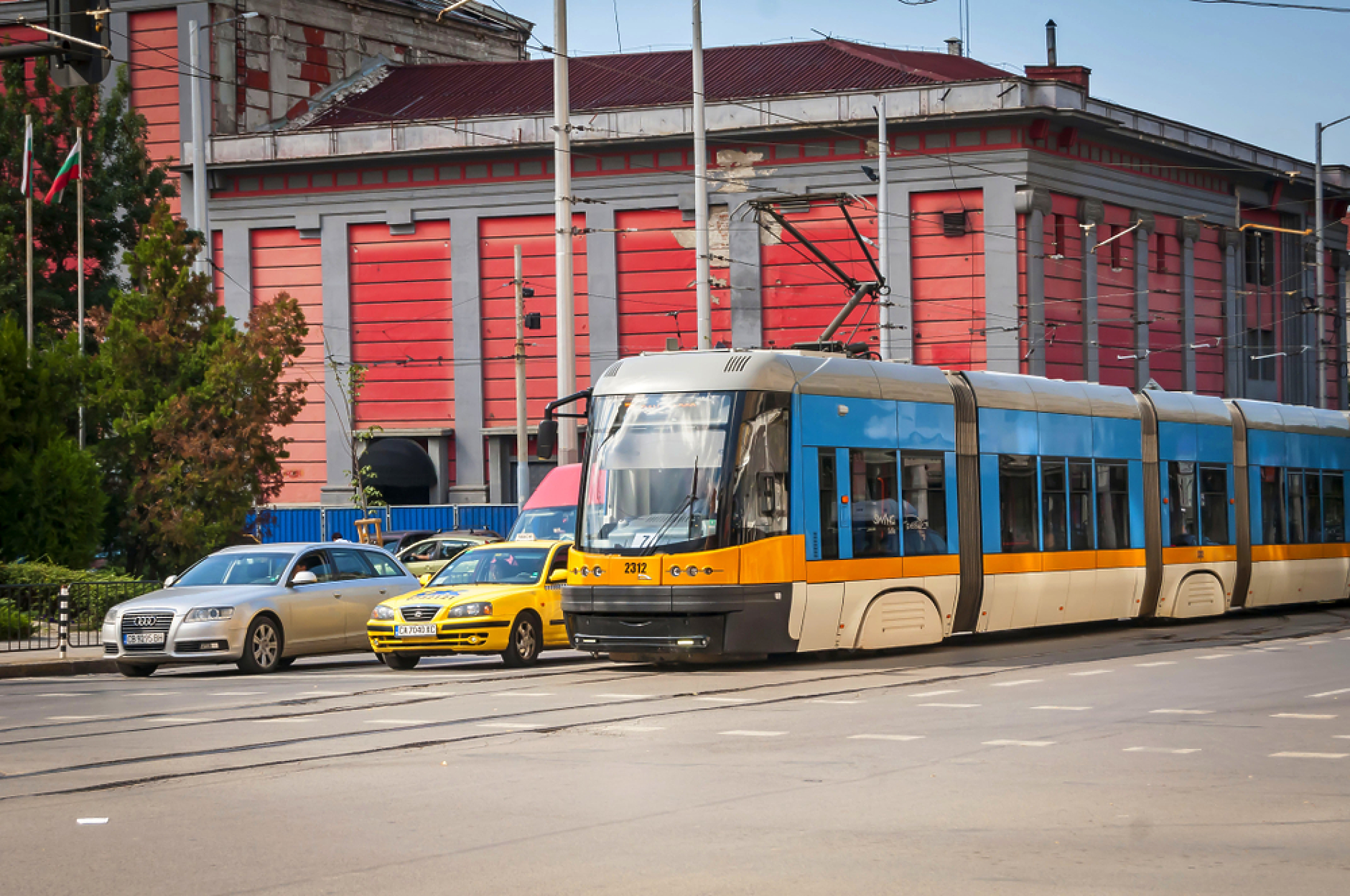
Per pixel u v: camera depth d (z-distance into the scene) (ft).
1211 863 24.75
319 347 176.04
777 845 26.27
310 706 50.03
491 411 172.45
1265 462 95.45
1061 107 157.58
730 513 57.72
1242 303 193.47
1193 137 182.50
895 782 32.68
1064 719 43.04
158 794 32.71
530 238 170.60
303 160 173.47
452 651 64.39
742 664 61.46
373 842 27.07
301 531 168.55
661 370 60.70
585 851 25.95
